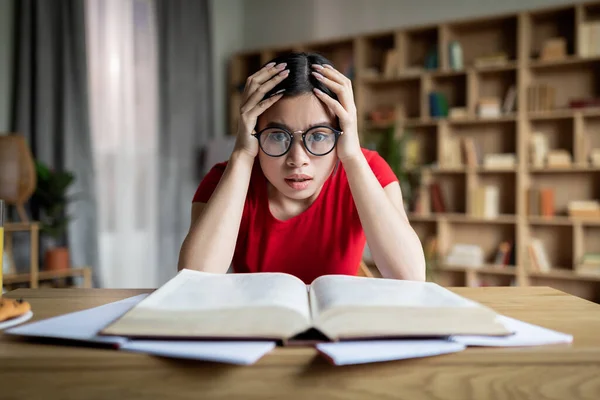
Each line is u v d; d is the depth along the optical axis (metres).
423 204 4.14
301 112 0.86
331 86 0.90
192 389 0.47
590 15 3.82
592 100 3.64
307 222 1.10
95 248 3.44
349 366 0.47
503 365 0.48
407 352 0.46
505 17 3.87
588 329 0.59
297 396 0.47
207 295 0.56
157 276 4.06
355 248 1.12
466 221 4.23
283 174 0.88
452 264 4.03
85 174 3.41
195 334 0.49
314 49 4.74
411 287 0.62
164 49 4.12
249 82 0.93
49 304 0.74
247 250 1.12
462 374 0.48
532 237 4.04
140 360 0.47
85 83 3.40
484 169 3.91
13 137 2.89
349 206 1.10
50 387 0.47
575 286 3.87
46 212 3.13
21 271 3.09
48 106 3.25
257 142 0.96
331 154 0.90
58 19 3.31
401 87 4.46
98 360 0.47
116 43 3.77
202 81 4.43
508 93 3.99
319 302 0.55
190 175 4.29
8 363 0.47
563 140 3.89
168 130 4.13
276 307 0.49
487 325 0.51
